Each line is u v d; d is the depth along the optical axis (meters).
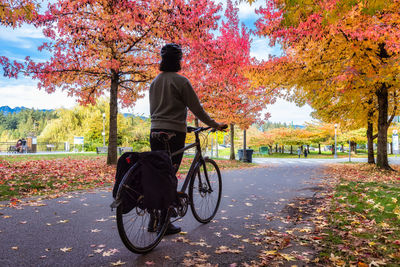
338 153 63.84
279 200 5.25
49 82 10.56
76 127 39.22
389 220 3.62
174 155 2.81
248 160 23.02
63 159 15.02
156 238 2.65
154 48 11.22
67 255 2.46
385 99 13.01
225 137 61.28
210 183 3.66
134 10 8.82
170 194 2.26
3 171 8.34
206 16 10.30
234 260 2.39
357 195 5.60
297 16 5.02
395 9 8.73
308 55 10.20
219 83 16.19
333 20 4.63
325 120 16.48
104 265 2.27
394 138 36.38
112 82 11.48
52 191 6.02
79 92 12.77
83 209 4.21
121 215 2.31
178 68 2.88
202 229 3.28
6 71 9.43
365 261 2.33
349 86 10.41
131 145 35.78
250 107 20.12
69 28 9.50
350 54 9.76
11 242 2.76
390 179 9.28
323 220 3.73
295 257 2.46
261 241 2.87
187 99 2.76
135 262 2.34
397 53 9.02
